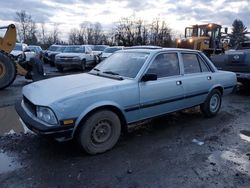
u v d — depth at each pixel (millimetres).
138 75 4098
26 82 10891
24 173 3238
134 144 4164
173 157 3725
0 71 8992
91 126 3600
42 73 9336
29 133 4531
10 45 9695
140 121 4223
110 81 3998
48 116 3324
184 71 4906
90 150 3672
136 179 3145
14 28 9688
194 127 5023
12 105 6547
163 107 4465
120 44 44375
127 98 3883
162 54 4547
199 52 5387
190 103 5023
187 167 3439
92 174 3242
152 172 3307
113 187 2980
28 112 3709
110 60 4898
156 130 4832
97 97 3568
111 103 3693
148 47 4891
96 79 4156
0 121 5207
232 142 4305
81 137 3566
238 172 3326
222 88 5754
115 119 3834
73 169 3350
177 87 4629
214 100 5684
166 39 44000
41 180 3092
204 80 5234
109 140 3859
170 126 5066
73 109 3363
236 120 5504
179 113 5926
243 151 3955
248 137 4535
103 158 3666
